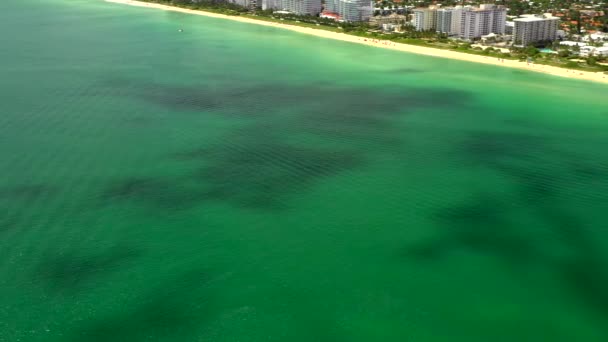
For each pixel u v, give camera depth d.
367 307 80.00
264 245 94.25
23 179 115.12
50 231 96.69
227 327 75.69
